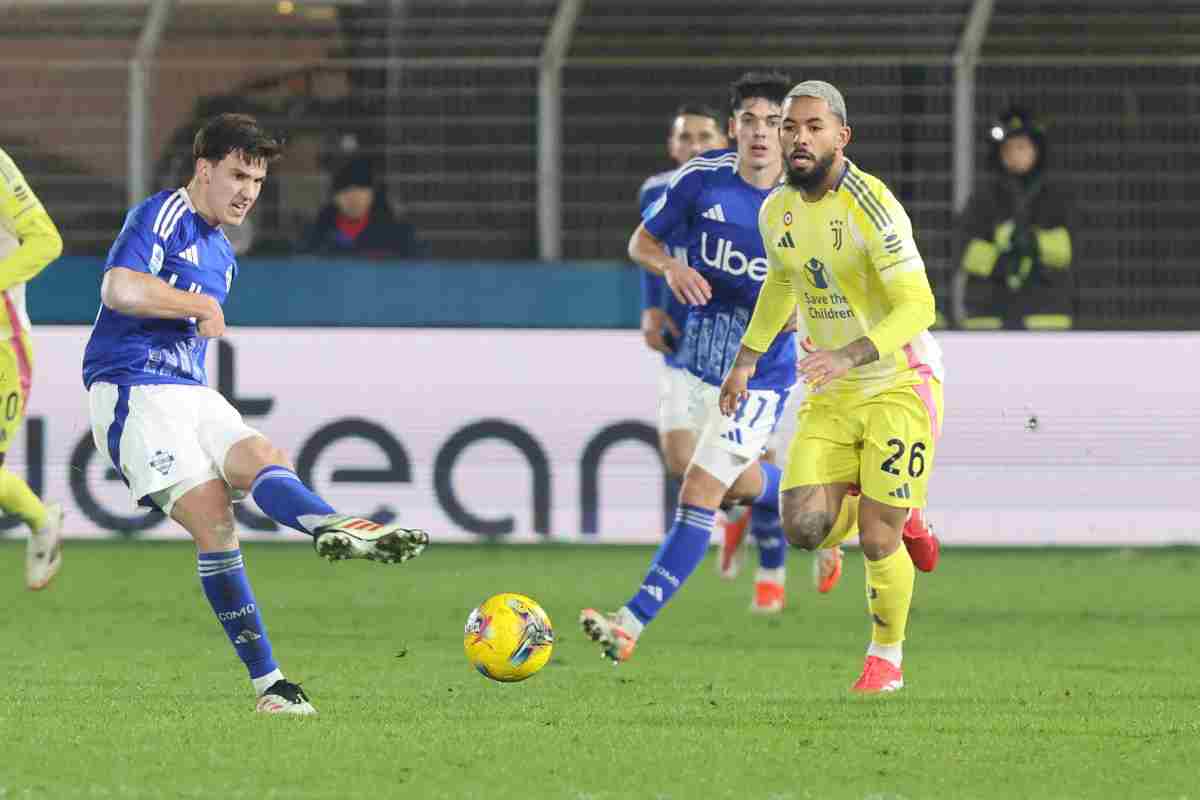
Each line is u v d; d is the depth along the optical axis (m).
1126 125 46.16
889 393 22.80
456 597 35.38
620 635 23.41
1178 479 44.28
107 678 23.92
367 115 46.66
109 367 20.09
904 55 45.94
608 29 46.25
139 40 46.94
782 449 42.28
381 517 44.22
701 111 34.28
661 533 44.22
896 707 21.56
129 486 20.05
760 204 27.91
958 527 44.16
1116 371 44.09
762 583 33.78
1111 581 39.25
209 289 20.36
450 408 44.25
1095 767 17.56
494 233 46.56
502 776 16.73
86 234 46.81
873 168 46.16
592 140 46.47
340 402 44.16
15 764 17.16
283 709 20.25
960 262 45.22
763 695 22.66
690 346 29.48
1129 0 45.84
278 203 46.78
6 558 41.91
